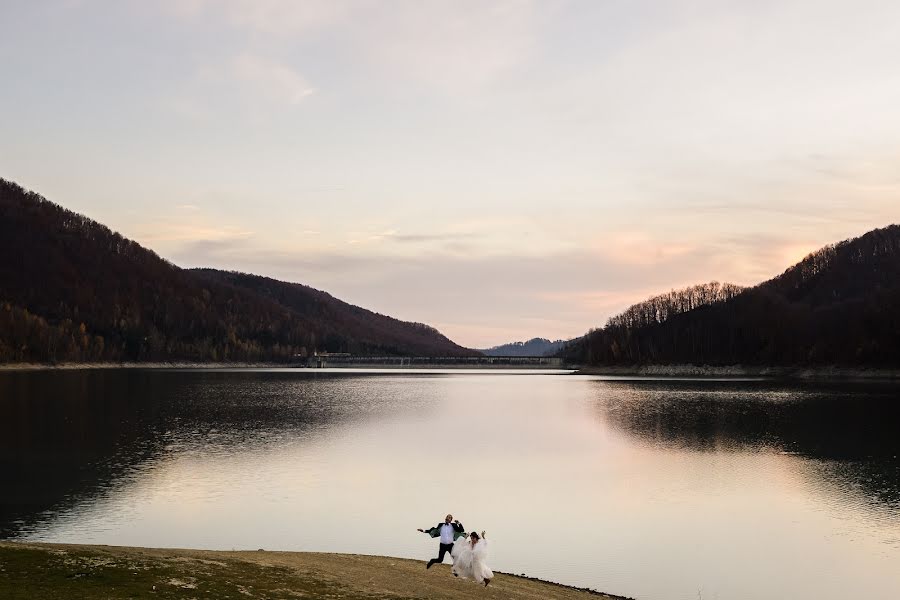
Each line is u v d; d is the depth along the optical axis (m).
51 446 70.56
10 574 20.88
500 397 157.12
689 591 32.66
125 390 160.62
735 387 197.88
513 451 72.19
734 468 62.34
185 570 23.59
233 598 21.12
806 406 127.06
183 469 58.81
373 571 28.08
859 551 38.59
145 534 39.44
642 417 109.12
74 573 21.58
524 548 38.81
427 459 66.31
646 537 40.91
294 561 28.64
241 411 112.25
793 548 39.00
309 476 56.78
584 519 44.69
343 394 162.38
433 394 167.12
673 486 54.66
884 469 61.69
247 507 46.19
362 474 58.12
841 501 49.78
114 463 61.06
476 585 27.59
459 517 44.97
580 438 83.06
